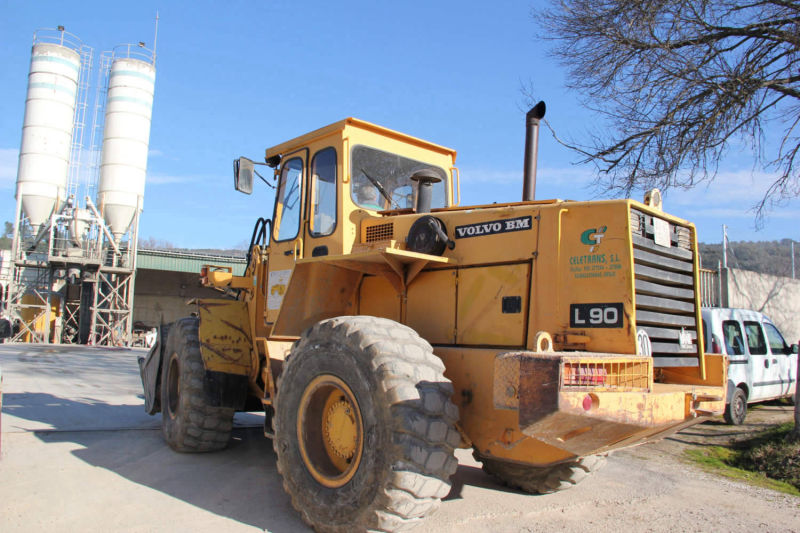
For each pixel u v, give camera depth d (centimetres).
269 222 572
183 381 563
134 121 2984
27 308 2906
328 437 390
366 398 346
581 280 377
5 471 486
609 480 545
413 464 326
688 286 424
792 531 420
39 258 2909
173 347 621
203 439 562
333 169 501
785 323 1752
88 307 2877
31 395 934
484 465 507
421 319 446
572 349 372
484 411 375
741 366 921
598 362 314
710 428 841
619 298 362
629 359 332
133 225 2933
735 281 1623
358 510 340
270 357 461
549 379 298
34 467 501
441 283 439
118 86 2980
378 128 512
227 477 497
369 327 369
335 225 486
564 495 482
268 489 467
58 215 2772
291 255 526
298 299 470
